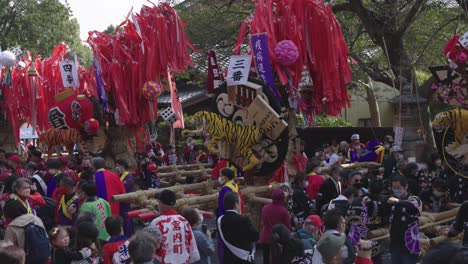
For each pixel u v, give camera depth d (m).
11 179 7.73
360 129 19.97
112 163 12.29
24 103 16.28
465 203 6.12
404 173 9.43
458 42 9.64
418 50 17.45
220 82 10.32
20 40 30.31
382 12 16.25
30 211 6.59
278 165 9.49
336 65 10.39
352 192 7.11
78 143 12.94
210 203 9.27
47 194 8.71
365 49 19.53
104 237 7.02
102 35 12.52
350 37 17.84
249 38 9.96
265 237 7.16
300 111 10.73
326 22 10.20
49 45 30.81
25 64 16.66
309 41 10.29
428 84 15.34
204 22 17.92
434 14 17.31
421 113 15.24
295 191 7.98
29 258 5.75
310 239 5.95
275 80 10.16
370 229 6.79
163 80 12.80
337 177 8.12
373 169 11.83
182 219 5.69
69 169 10.20
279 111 9.41
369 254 6.12
